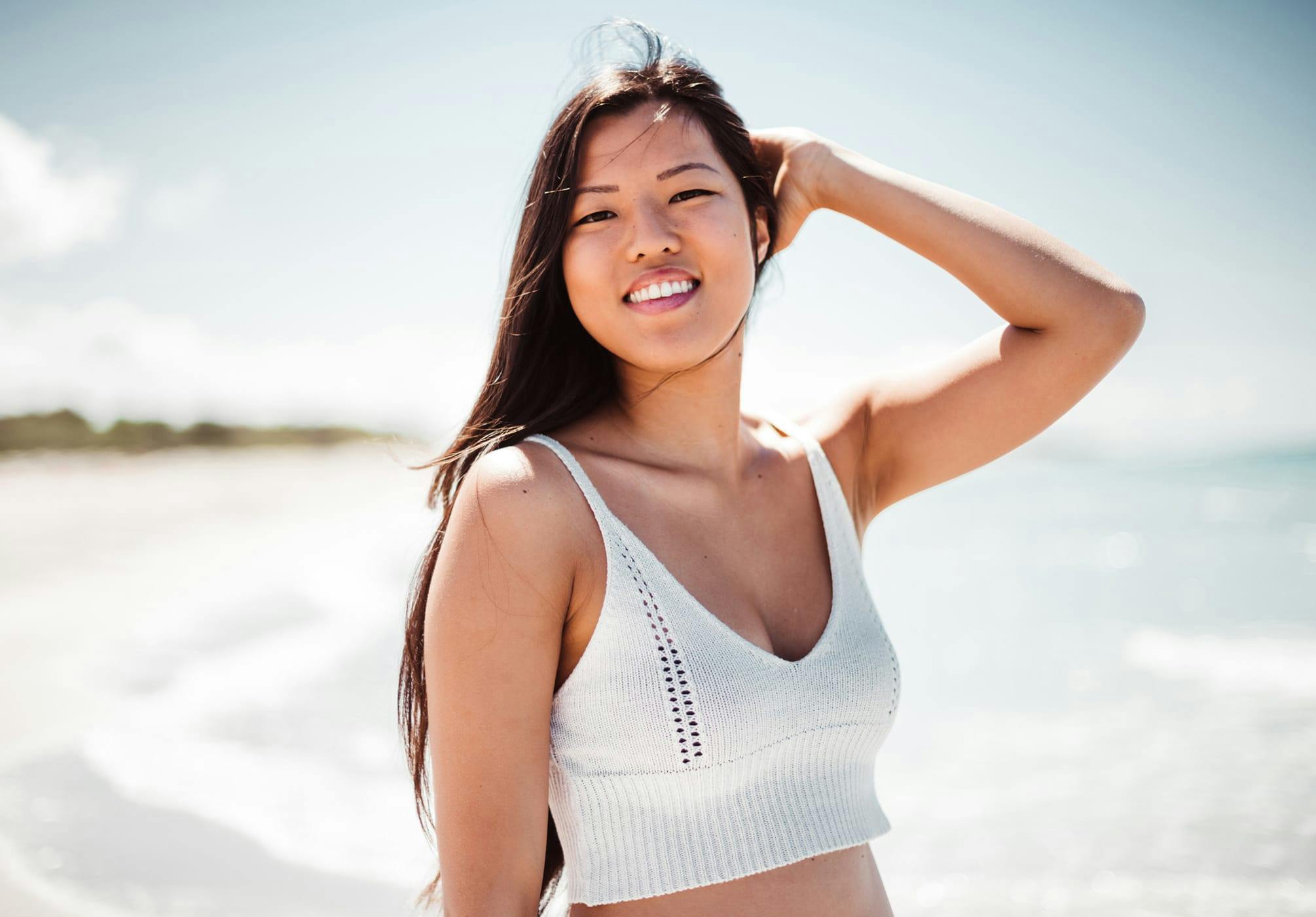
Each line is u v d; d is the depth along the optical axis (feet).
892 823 16.57
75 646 28.02
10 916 12.55
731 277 5.19
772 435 6.03
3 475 135.85
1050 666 27.96
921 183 6.26
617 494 5.01
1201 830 15.52
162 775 17.60
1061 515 81.51
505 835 4.35
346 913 12.61
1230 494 94.89
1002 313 6.02
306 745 19.31
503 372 5.46
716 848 4.73
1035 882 14.10
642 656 4.71
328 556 50.08
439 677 4.49
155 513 77.77
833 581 5.54
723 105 5.59
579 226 5.20
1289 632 32.19
